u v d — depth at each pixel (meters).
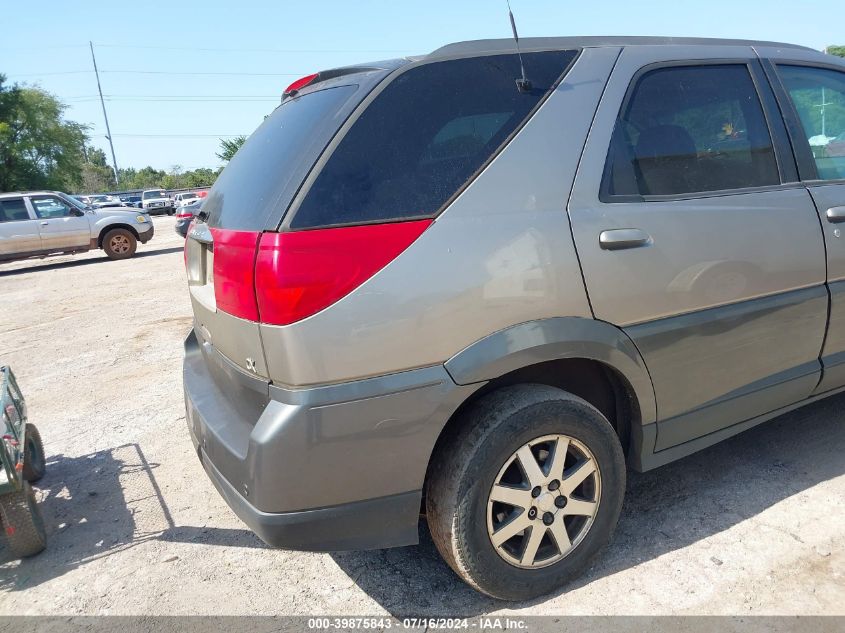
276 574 2.66
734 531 2.68
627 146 2.43
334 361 1.95
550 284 2.17
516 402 2.17
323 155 2.04
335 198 1.99
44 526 3.15
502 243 2.12
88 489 3.54
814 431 3.48
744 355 2.67
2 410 3.00
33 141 43.56
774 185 2.79
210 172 84.00
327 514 2.03
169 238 21.30
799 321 2.81
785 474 3.08
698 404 2.60
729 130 2.73
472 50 2.33
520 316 2.14
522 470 2.21
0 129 41.38
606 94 2.43
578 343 2.22
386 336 1.98
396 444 2.04
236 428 2.23
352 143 2.07
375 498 2.07
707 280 2.50
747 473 3.12
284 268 1.91
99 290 10.77
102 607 2.55
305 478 1.98
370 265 1.97
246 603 2.49
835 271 2.90
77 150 46.44
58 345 6.95
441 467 2.17
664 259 2.39
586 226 2.25
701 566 2.48
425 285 2.02
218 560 2.80
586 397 2.54
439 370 2.05
